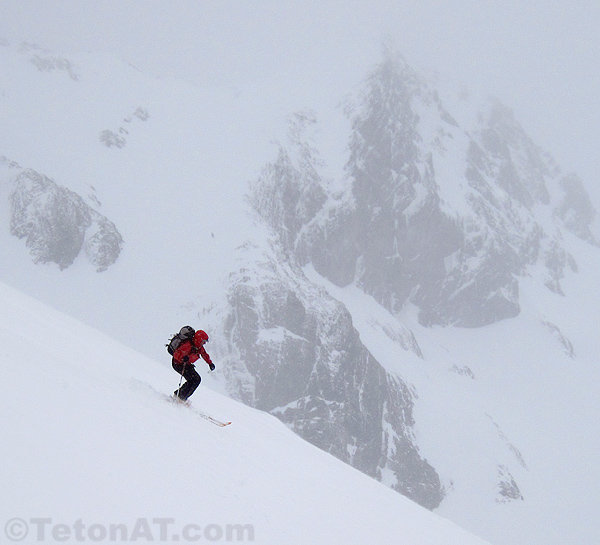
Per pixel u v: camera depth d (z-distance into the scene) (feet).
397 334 344.90
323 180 406.41
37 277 249.55
